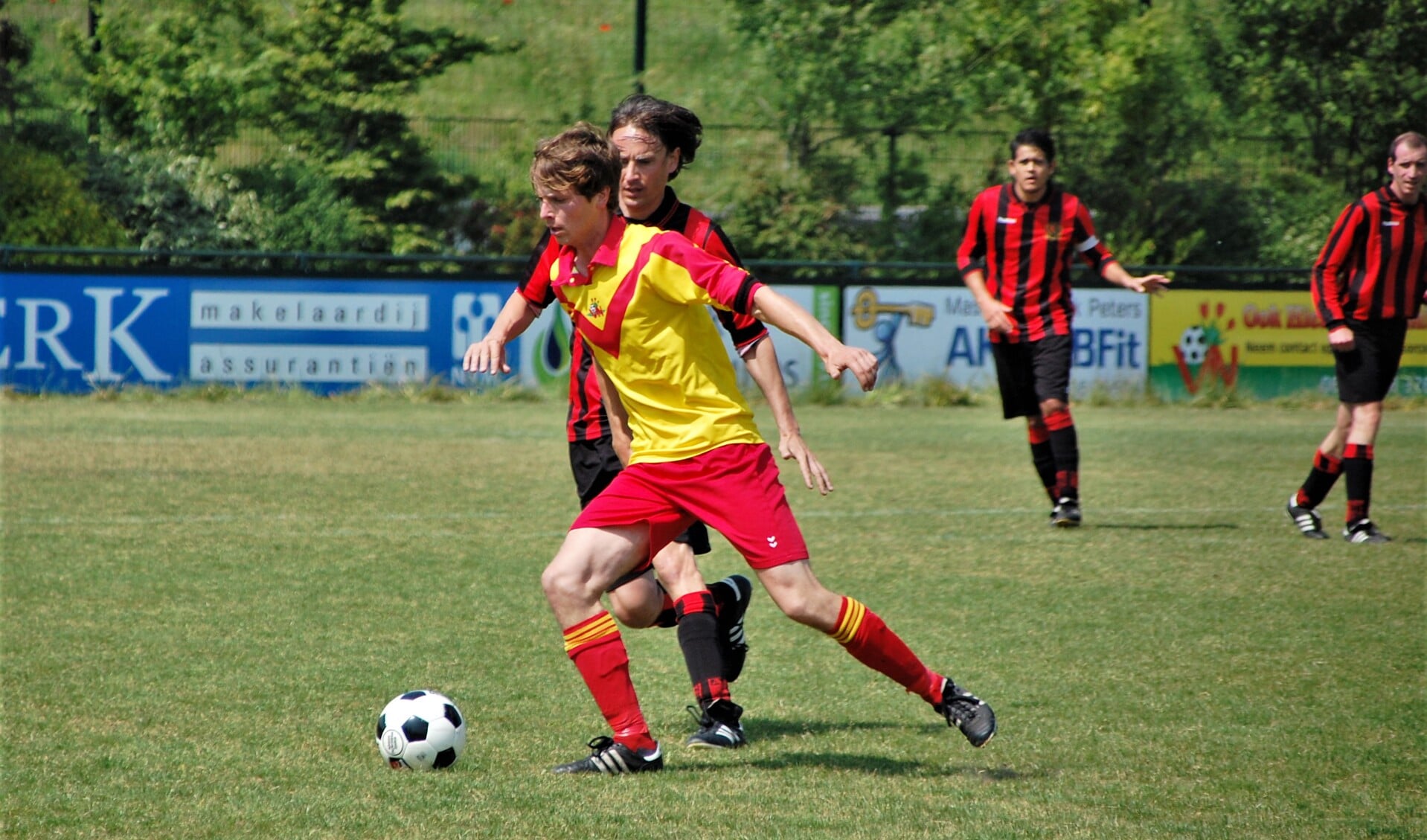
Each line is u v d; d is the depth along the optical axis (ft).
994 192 103.14
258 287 189.88
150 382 188.55
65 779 46.09
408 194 257.75
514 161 270.87
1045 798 45.03
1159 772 48.08
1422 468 138.82
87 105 259.80
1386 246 93.66
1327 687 59.72
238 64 268.62
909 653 47.47
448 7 304.50
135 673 60.44
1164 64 269.85
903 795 45.16
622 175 52.19
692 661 52.01
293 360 191.62
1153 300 202.28
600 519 47.65
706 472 46.55
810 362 199.72
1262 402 205.36
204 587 78.84
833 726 54.44
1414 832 42.06
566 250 47.09
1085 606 76.18
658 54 291.38
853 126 267.59
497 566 86.12
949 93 266.16
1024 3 270.67
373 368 193.67
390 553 90.17
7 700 55.98
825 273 247.70
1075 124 271.69
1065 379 102.99
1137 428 175.83
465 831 41.14
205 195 248.11
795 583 46.42
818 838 40.86
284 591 77.97
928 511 110.93
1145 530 102.32
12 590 77.36
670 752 50.65
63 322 186.19
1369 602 77.30
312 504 109.70
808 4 266.36
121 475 122.83
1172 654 65.57
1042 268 102.17
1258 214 269.23
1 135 248.73
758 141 272.31
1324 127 272.92
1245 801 44.93
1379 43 265.54
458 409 184.75
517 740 51.57
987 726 47.50
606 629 47.37
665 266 45.03
